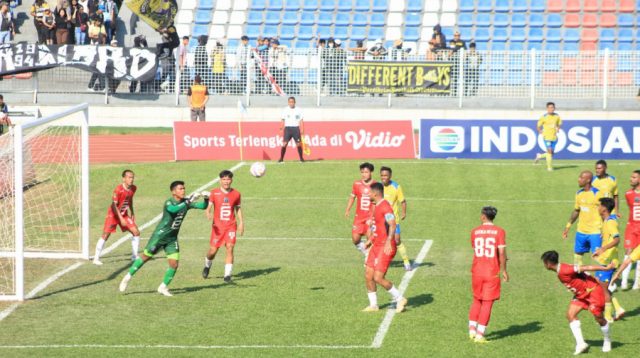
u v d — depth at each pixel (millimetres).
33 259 48719
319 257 49000
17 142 40625
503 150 77125
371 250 38188
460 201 63375
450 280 43969
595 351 33188
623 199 63906
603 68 86188
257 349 33219
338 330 35656
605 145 76562
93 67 90562
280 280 43969
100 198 65750
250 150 77688
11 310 38719
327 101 90000
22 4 107375
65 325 36438
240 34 106562
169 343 33969
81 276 44875
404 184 68125
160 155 80500
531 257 48906
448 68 87875
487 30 104188
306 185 68000
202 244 52375
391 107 89375
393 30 105312
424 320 37094
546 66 86812
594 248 42938
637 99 85938
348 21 106625
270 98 90250
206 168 73562
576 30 103438
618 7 104312
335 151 78000
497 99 87938
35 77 91562
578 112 86000
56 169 70625
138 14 89812
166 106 92188
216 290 42094
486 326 35188
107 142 86250
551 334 35312
